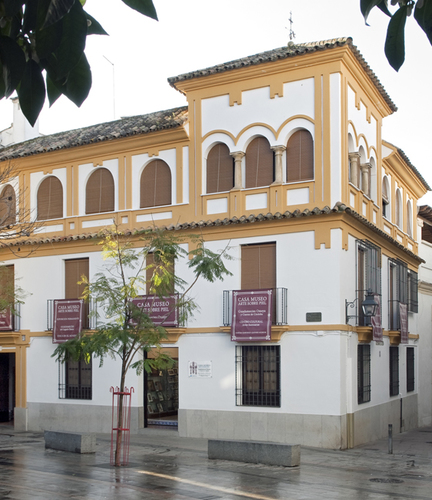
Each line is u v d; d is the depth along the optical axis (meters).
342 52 19.44
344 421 18.69
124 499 11.59
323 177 19.55
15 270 24.69
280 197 20.02
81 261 23.41
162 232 16.77
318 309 18.97
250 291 19.55
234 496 11.92
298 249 19.48
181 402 20.70
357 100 21.42
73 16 2.69
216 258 15.82
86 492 12.19
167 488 12.62
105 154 23.47
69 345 15.30
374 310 19.45
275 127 20.39
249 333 19.31
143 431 21.36
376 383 22.58
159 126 21.86
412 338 28.34
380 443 21.02
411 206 30.33
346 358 19.14
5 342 24.30
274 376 19.34
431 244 32.78
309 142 20.06
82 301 22.48
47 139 26.45
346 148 19.78
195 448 18.31
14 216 22.42
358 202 20.97
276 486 12.92
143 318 15.11
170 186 22.19
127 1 2.73
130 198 22.75
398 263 25.66
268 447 15.47
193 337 20.72
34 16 2.63
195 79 21.66
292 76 20.27
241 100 21.03
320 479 13.82
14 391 27.00
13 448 18.64
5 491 12.23
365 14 3.00
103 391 22.19
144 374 21.94
